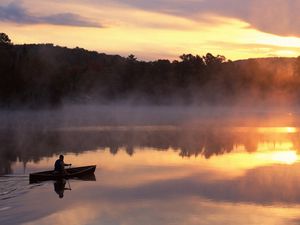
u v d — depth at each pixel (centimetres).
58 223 1917
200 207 2152
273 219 1958
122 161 3656
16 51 15100
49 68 15650
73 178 2895
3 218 1991
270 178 2883
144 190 2533
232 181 2786
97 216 2016
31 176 2777
